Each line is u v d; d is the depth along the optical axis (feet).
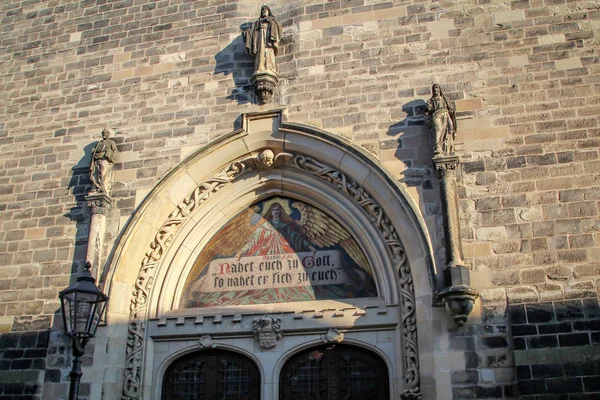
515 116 42.19
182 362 43.27
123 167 47.21
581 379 34.96
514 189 40.22
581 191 39.29
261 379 41.14
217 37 50.39
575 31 43.88
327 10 48.83
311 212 46.14
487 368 36.42
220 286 45.09
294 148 45.37
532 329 36.58
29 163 49.39
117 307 42.68
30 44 54.39
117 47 52.06
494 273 38.32
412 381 37.86
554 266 37.81
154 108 48.83
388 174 41.98
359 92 45.52
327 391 40.88
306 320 41.60
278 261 45.06
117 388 41.22
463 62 44.65
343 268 43.83
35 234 46.70
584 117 41.19
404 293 39.99
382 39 46.83
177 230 45.68
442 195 40.06
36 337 43.34
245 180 46.85
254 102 47.26
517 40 44.47
